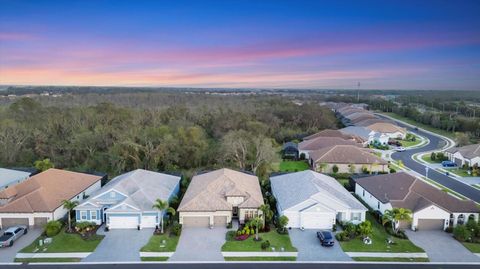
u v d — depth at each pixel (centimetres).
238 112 9725
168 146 6216
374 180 4769
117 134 6762
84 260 3128
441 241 3525
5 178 4906
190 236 3606
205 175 4950
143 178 4522
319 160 6278
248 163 6050
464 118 12031
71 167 6588
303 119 10812
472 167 6431
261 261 3138
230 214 3844
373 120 11050
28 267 3011
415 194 4053
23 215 3772
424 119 13175
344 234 3531
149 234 3656
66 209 4069
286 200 4072
